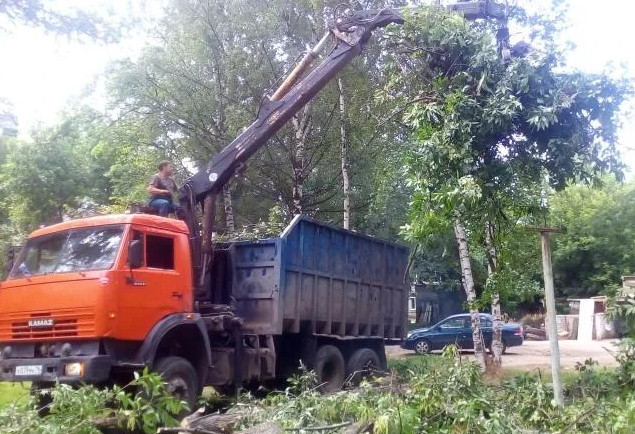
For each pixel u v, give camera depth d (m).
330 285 12.55
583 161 8.76
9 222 30.12
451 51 9.53
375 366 13.48
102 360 8.41
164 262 9.46
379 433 6.16
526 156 9.06
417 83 10.38
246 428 6.73
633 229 35.47
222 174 11.11
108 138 20.08
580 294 37.12
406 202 17.72
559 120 8.87
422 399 7.03
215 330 10.27
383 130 16.64
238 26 18.72
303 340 12.11
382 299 14.23
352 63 17.11
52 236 9.48
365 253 13.73
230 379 10.48
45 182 26.50
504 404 7.49
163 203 10.42
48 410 8.22
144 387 7.21
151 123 19.09
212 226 11.25
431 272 31.91
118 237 9.00
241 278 11.55
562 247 36.31
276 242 11.26
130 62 18.83
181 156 19.48
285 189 19.84
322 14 18.59
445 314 35.41
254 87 18.55
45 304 8.80
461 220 9.12
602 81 8.62
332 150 18.75
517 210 10.05
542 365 17.39
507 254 10.73
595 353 22.64
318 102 18.44
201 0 18.70
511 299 13.82
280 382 12.31
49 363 8.51
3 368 8.95
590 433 6.75
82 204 24.84
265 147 18.77
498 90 8.72
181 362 9.20
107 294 8.55
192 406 9.26
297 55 18.58
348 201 18.31
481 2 10.07
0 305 9.26
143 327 8.93
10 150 30.27
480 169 9.05
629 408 6.98
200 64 18.84
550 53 8.77
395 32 10.09
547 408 7.44
